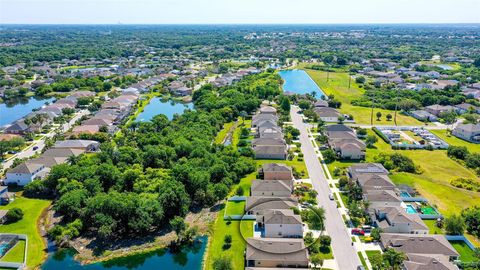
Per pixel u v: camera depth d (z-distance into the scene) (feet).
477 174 499.92
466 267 309.83
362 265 315.37
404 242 327.88
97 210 372.99
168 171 459.73
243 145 596.29
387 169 504.84
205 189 426.10
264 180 439.22
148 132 622.13
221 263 308.19
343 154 543.39
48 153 529.86
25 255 335.47
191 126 631.56
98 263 333.42
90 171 443.73
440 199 430.20
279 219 350.64
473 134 632.79
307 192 438.81
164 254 345.51
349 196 425.28
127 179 443.73
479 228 362.94
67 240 354.54
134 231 374.43
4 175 491.72
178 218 361.71
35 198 439.63
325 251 333.83
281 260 311.47
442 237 338.95
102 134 621.72
